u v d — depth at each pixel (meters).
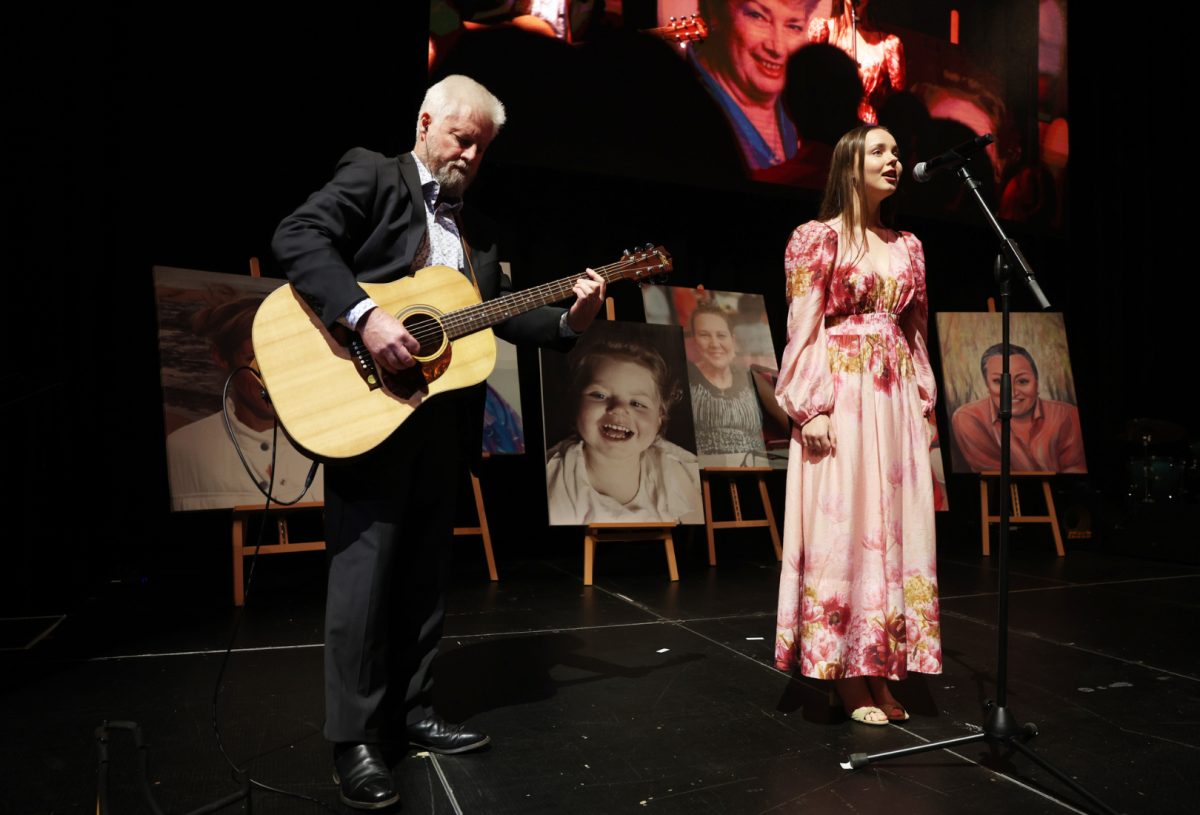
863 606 2.19
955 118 5.85
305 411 1.75
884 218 2.48
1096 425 6.75
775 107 5.26
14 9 4.06
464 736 2.01
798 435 2.34
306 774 1.88
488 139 1.96
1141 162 6.77
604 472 4.51
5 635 3.06
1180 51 6.79
